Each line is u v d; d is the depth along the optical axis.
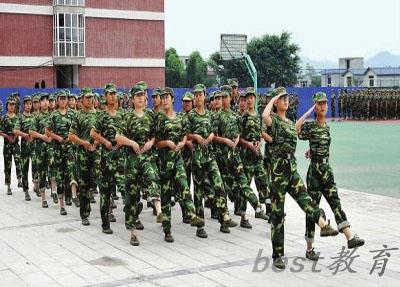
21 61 33.16
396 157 17.41
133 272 6.18
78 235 8.00
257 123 8.63
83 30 34.66
